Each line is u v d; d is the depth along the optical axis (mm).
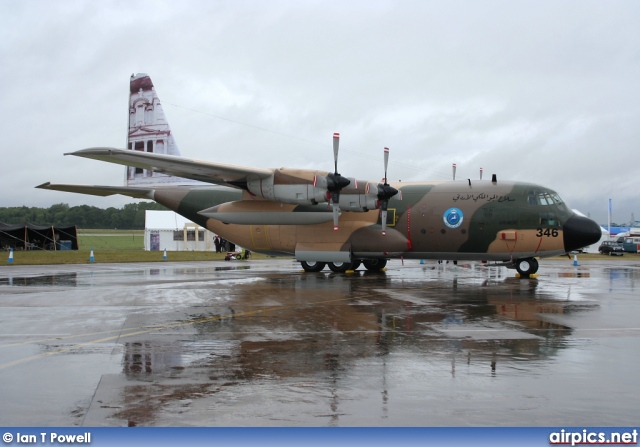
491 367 7277
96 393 6227
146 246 50281
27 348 8461
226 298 14523
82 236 98812
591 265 32656
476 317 11359
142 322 10773
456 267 29500
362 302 13750
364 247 22531
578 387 6391
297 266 29469
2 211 137250
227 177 21438
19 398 6066
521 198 20953
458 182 22312
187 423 5348
